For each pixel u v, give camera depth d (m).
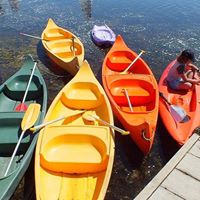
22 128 2.59
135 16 5.51
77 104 3.06
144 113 2.84
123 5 5.96
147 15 5.56
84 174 2.41
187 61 3.18
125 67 3.78
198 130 2.89
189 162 2.01
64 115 2.91
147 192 1.85
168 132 2.87
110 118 2.74
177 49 4.51
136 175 2.69
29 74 3.39
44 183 2.29
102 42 4.48
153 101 3.13
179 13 5.65
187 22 5.31
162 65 4.16
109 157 2.35
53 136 2.51
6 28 5.04
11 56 4.29
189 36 4.87
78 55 3.91
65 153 2.51
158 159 2.83
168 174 1.95
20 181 2.46
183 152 2.07
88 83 3.21
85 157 2.48
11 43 4.62
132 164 2.78
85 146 2.55
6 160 2.63
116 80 3.29
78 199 2.23
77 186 2.33
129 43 4.66
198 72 3.37
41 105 3.12
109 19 5.40
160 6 5.92
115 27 5.12
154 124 2.71
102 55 4.38
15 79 3.35
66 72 3.95
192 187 1.88
